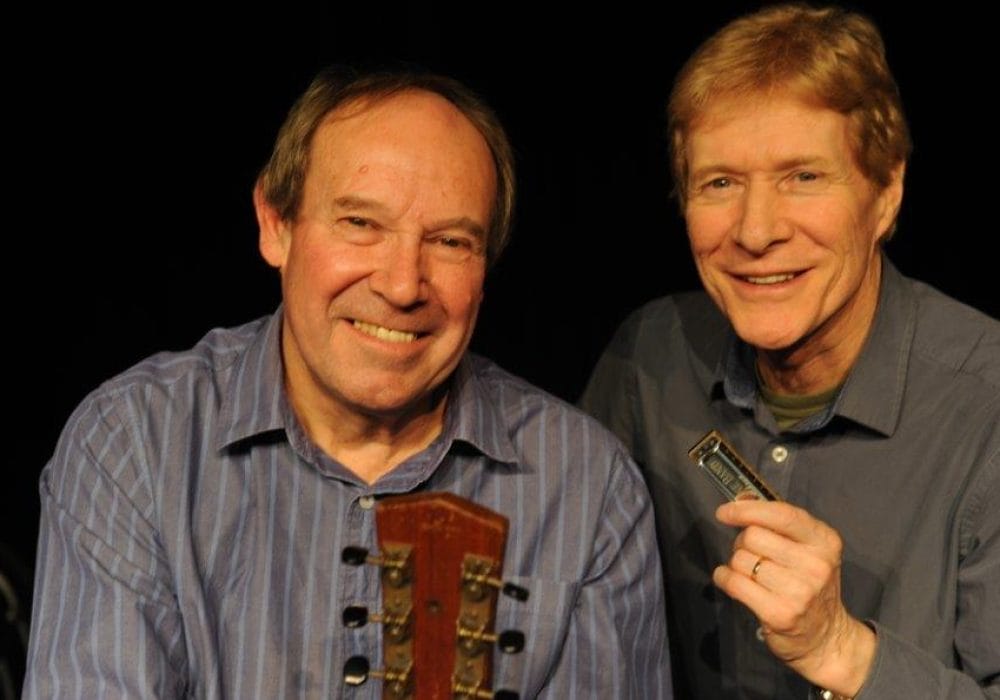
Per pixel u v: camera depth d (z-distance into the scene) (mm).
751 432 2881
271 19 5457
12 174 5574
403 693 2160
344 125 2367
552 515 2559
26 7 5480
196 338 5652
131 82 5551
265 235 2518
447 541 2139
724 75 2533
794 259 2562
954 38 5000
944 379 2688
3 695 3574
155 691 2299
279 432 2473
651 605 2627
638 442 3100
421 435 2527
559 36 5375
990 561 2535
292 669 2387
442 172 2338
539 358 5590
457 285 2375
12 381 5555
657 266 5535
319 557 2438
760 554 2350
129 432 2455
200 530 2430
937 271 5148
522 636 2152
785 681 2811
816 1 3531
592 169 5492
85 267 5621
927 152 5094
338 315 2355
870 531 2701
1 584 3645
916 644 2611
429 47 5355
